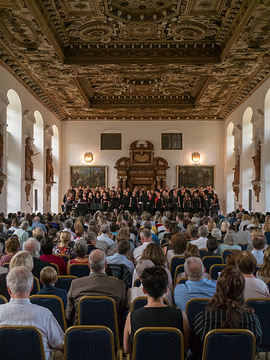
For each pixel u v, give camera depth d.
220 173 29.69
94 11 12.91
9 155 19.42
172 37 15.37
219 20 13.69
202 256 7.62
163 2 12.45
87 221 13.92
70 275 6.19
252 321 3.26
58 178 29.17
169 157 29.91
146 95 25.44
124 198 26.73
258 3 11.45
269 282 5.20
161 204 26.36
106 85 22.73
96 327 3.44
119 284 4.72
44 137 24.89
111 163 30.02
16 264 4.61
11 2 11.56
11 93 18.94
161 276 3.44
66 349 3.47
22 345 3.39
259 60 16.62
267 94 18.88
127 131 30.09
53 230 9.65
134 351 3.27
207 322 3.25
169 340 3.23
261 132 19.39
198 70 18.44
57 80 20.14
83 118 29.94
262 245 6.90
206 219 11.45
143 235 7.74
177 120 29.95
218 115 29.02
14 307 3.66
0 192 16.66
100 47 16.50
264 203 18.80
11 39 14.46
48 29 13.63
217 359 3.20
